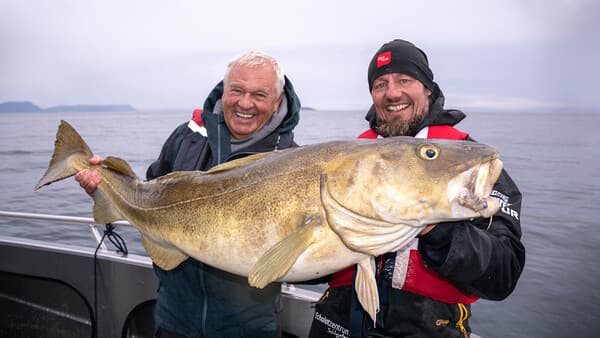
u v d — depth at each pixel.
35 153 28.41
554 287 6.86
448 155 1.60
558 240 9.52
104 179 2.58
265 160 1.90
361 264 1.76
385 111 2.45
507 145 38.75
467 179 1.55
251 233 1.80
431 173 1.58
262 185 1.80
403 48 2.38
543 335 5.42
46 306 3.30
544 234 9.99
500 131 62.97
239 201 1.85
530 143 41.09
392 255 1.98
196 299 2.27
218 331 2.26
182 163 2.54
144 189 2.30
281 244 1.63
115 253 3.18
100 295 3.15
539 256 8.41
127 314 3.10
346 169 1.67
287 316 2.81
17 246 3.34
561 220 11.27
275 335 2.32
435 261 1.61
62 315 3.26
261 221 1.77
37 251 3.30
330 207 1.66
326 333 2.20
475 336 2.40
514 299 6.44
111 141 39.00
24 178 17.58
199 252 1.96
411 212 1.59
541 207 12.96
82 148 2.66
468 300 1.98
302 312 2.78
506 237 1.78
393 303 1.98
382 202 1.62
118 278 3.10
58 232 8.57
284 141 2.51
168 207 2.11
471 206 1.51
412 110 2.39
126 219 2.41
